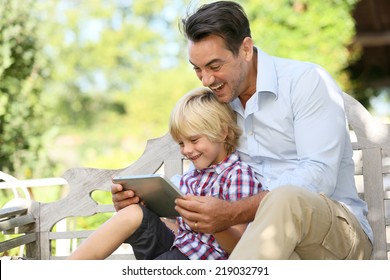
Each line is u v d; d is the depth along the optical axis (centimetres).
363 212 490
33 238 567
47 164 1023
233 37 464
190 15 484
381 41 1647
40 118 1046
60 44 2316
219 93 474
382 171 529
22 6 1030
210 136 485
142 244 461
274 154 494
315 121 471
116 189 453
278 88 486
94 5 2412
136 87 2350
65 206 571
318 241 419
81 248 445
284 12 1276
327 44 1277
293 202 392
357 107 536
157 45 2403
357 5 1488
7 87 1008
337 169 461
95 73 2497
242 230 473
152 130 2211
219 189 481
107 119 2461
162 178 424
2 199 888
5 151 991
